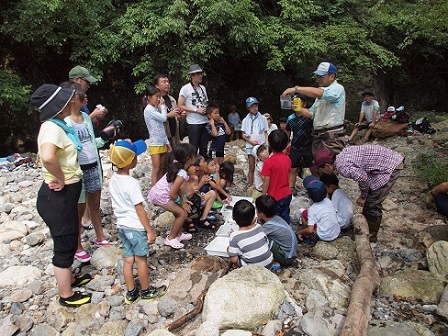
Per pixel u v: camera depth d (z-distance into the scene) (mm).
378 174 3713
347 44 11539
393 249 3945
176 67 10484
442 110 17625
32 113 9891
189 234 4090
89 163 3584
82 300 3080
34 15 8641
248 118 5645
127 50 10266
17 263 3789
